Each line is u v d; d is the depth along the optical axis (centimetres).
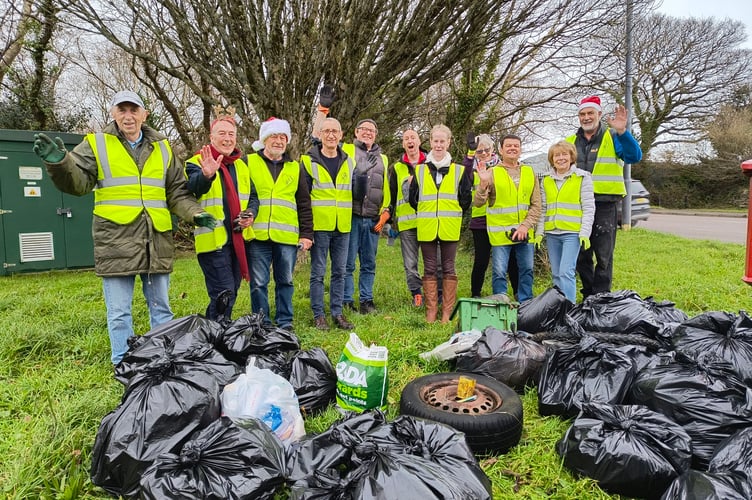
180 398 249
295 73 734
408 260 591
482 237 586
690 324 355
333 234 517
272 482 221
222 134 416
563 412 316
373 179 568
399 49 721
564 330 415
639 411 264
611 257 544
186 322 347
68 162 335
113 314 379
